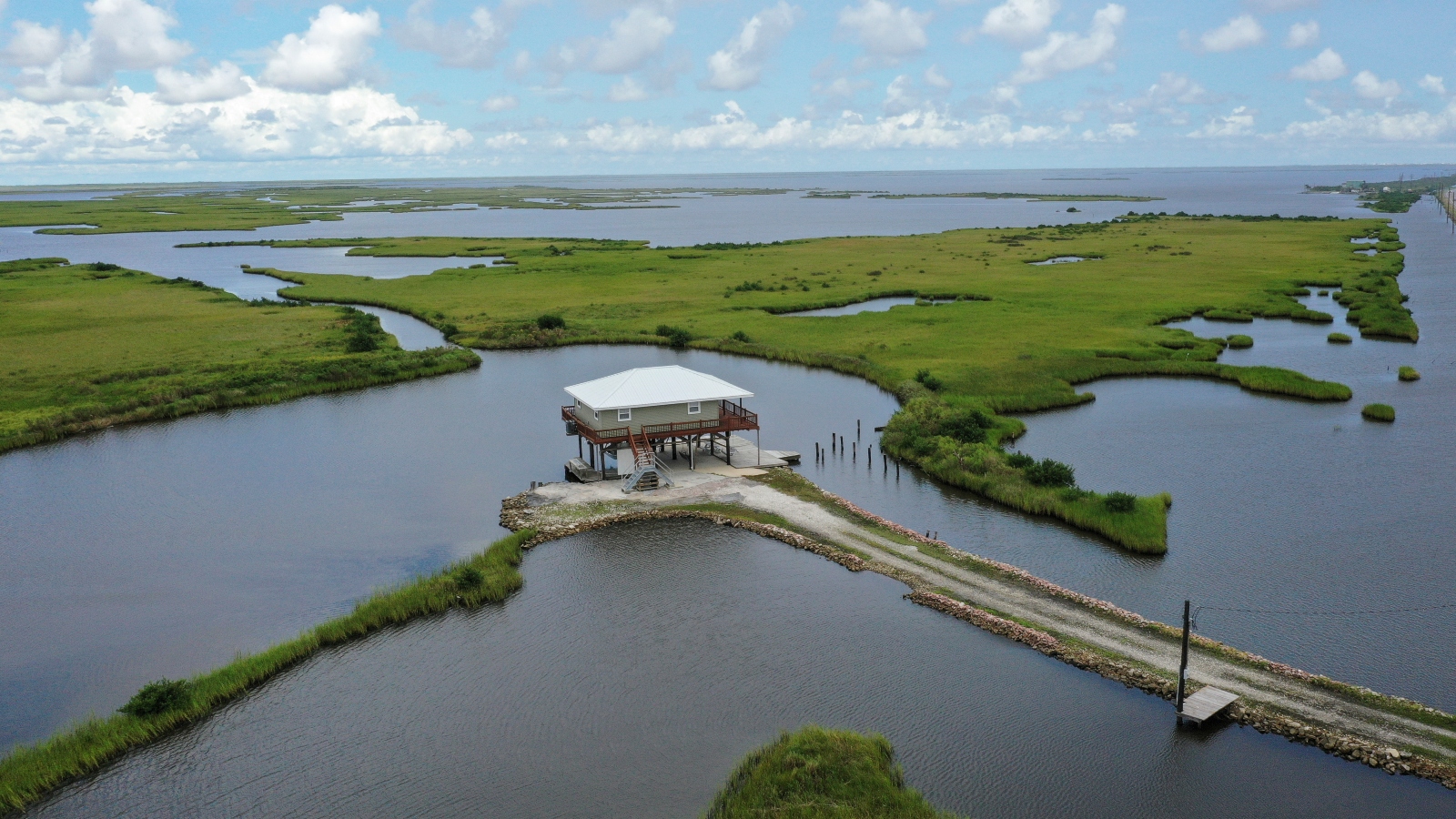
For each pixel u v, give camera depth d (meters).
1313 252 192.62
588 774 36.25
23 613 50.12
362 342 113.56
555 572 53.00
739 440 76.88
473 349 119.19
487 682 42.53
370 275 190.38
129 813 34.50
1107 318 125.50
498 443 78.88
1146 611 47.69
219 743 38.50
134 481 70.62
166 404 89.69
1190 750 36.28
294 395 95.25
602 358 113.25
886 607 48.00
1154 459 71.12
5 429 81.06
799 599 49.16
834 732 37.34
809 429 81.00
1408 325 115.12
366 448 78.31
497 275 181.25
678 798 34.75
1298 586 50.16
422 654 44.94
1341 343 111.38
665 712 40.00
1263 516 59.66
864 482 67.25
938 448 70.31
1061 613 46.34
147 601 51.47
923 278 166.75
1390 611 47.28
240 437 81.88
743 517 59.41
